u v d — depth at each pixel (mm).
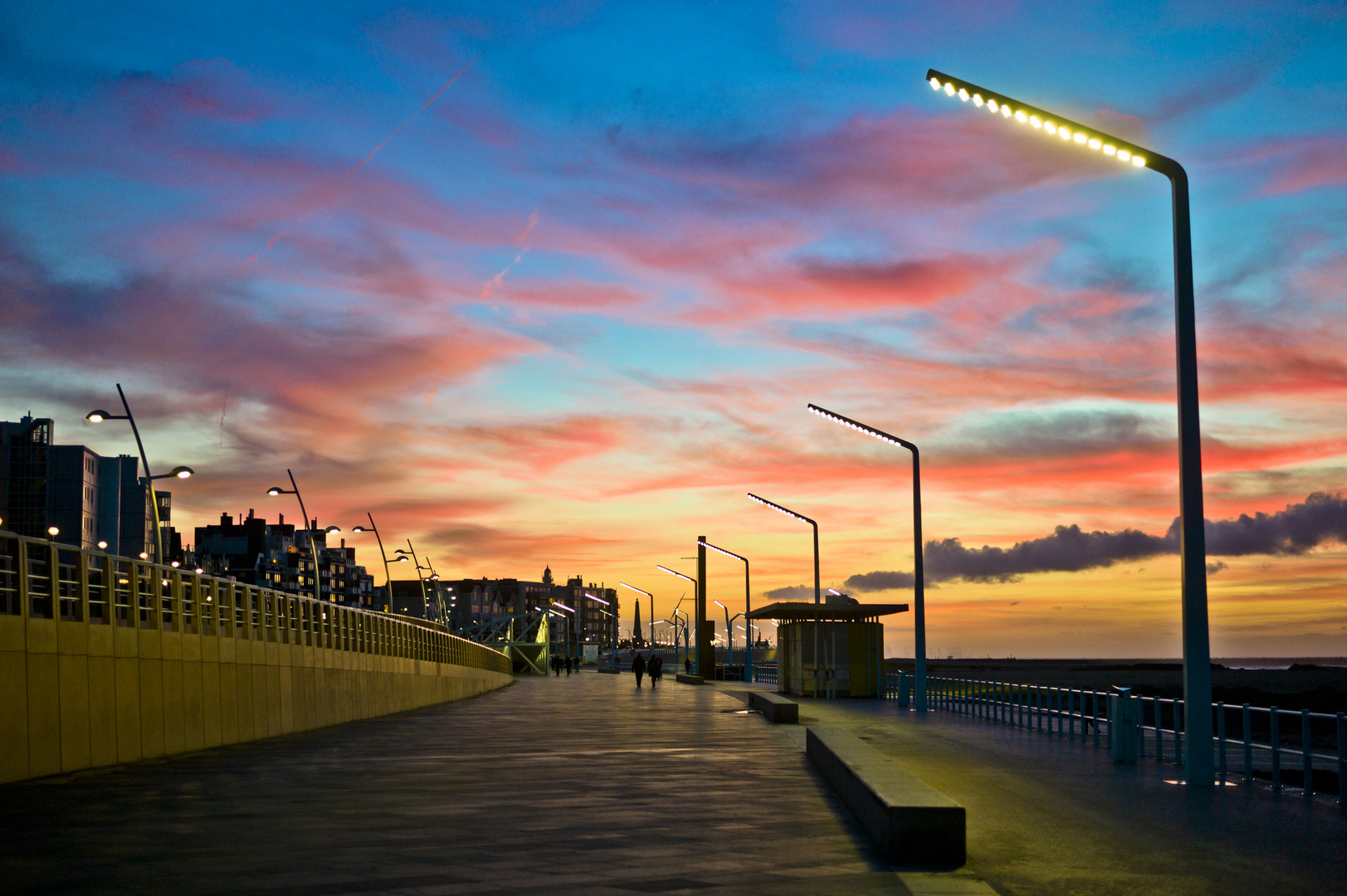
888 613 51344
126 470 152125
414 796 16500
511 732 31812
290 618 33969
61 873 10367
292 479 59219
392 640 47000
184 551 162250
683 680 87000
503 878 10086
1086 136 18953
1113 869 10617
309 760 22969
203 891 9508
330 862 10914
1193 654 18141
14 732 18953
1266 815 14336
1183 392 18844
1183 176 19016
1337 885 9906
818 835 12484
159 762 22812
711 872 10352
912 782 12750
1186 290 18922
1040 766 20734
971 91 19000
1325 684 172000
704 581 92500
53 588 20734
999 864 10812
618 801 15641
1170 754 23438
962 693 40500
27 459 137250
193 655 26391
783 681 55938
